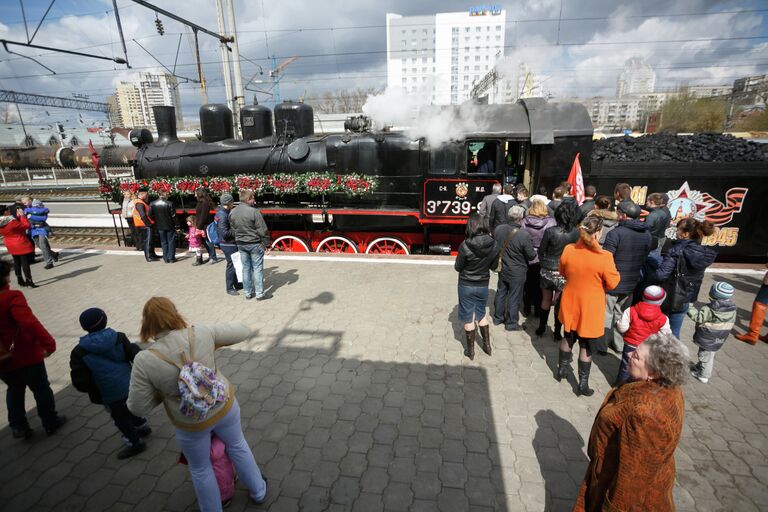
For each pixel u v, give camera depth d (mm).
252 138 9477
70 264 8297
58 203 20359
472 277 4031
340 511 2643
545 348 4512
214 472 2518
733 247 7383
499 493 2740
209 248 8062
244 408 3658
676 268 3705
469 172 7590
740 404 3541
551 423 3363
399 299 5840
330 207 8227
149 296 6383
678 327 3932
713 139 8602
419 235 8148
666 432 1718
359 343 4707
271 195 8852
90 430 3506
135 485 2924
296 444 3219
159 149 9602
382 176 8016
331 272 6973
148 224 8086
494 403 3623
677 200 7352
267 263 7512
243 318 5426
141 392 2172
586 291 3428
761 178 7082
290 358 4445
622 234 4039
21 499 2828
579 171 6832
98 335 2852
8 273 3166
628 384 1892
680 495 2688
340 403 3693
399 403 3664
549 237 4277
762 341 4512
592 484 2010
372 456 3082
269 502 2723
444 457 3051
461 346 4582
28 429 3391
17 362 3186
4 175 29688
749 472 2857
